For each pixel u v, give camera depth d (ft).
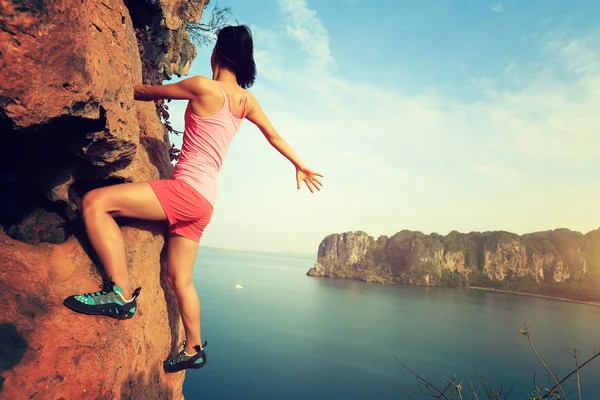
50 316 5.50
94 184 7.52
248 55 7.54
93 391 5.29
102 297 6.20
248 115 7.95
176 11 14.25
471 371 234.99
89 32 5.72
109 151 6.82
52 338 5.18
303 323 378.73
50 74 5.04
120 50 6.90
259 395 178.19
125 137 6.91
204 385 190.08
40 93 4.98
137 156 8.59
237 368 222.69
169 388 9.24
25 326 5.00
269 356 253.85
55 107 5.24
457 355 282.77
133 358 6.88
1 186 6.54
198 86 6.92
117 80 6.61
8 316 4.92
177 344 10.03
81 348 5.43
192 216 7.23
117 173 7.49
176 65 17.31
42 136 6.04
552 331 407.23
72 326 5.64
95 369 5.39
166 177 10.27
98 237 6.39
